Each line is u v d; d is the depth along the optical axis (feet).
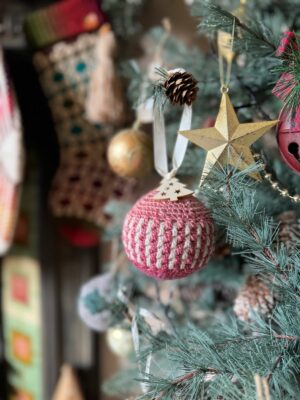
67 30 2.51
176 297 2.46
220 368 1.27
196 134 1.33
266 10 1.99
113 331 2.15
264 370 1.21
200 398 1.29
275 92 1.31
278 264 1.28
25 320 3.49
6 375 3.69
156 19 2.78
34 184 3.19
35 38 2.54
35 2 2.84
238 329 1.46
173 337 1.63
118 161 1.78
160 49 2.19
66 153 2.63
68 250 3.18
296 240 1.43
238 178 1.27
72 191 2.63
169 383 1.27
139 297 2.33
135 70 2.09
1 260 3.65
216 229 1.49
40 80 2.60
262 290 1.53
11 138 2.36
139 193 2.75
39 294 3.29
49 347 3.27
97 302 1.98
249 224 1.27
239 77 1.72
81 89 2.56
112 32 2.49
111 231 2.23
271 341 1.31
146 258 1.30
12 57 2.72
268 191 1.62
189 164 1.79
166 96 1.31
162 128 1.44
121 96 2.42
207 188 1.30
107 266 2.64
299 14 1.94
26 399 3.59
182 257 1.28
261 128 1.31
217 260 1.96
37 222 3.23
